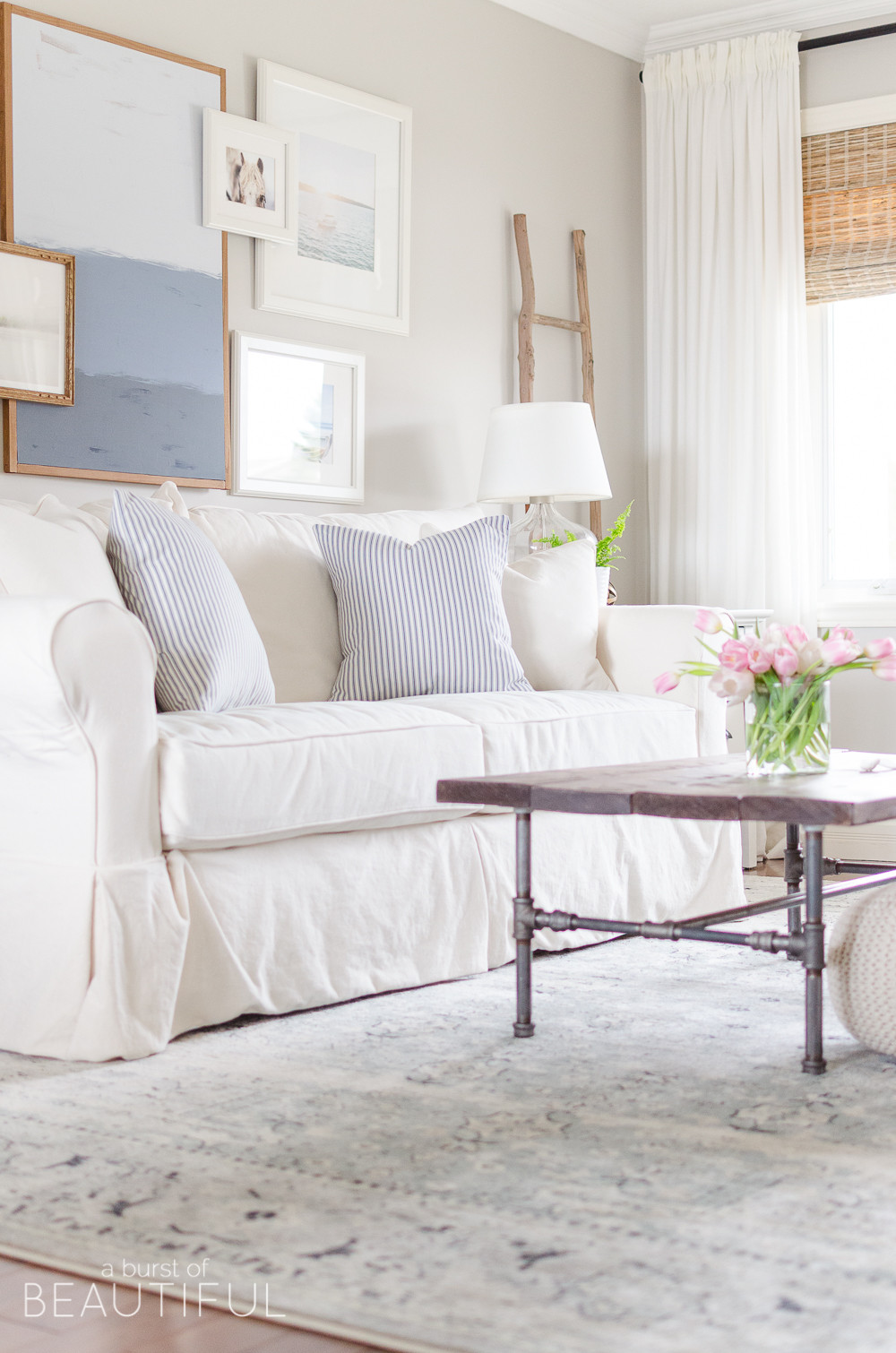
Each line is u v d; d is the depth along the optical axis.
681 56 4.99
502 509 4.54
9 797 2.16
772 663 2.23
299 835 2.38
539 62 4.74
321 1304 1.26
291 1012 2.38
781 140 4.81
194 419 3.55
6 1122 1.79
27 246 3.14
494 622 3.26
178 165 3.50
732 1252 1.35
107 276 3.33
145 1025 2.09
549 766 2.84
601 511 5.02
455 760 2.62
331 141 3.96
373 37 4.12
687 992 2.53
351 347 4.06
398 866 2.55
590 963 2.80
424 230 4.32
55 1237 1.43
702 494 4.93
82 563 2.45
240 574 3.10
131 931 2.08
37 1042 2.11
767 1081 1.96
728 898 3.28
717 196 4.91
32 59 3.17
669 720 3.22
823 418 4.97
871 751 4.73
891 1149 1.66
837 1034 2.24
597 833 2.97
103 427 3.33
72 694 2.03
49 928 2.11
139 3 3.44
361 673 3.12
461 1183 1.56
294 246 3.83
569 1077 1.98
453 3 4.41
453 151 4.42
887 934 2.04
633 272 5.17
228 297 3.67
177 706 2.52
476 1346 1.17
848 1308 1.23
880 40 4.75
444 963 2.62
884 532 4.89
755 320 4.83
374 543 3.21
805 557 4.80
